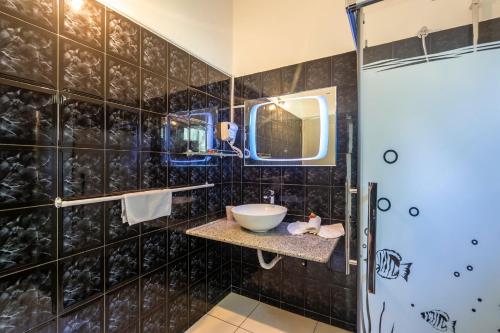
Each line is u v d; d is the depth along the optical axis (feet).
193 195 6.00
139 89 4.63
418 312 3.41
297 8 6.50
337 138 5.93
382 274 3.60
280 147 6.66
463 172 3.13
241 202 7.28
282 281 6.61
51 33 3.40
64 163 3.56
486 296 3.06
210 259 6.63
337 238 5.20
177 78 5.49
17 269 3.11
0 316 2.98
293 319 6.21
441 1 4.31
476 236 3.08
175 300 5.49
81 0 3.74
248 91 7.20
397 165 3.51
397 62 3.52
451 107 3.18
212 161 6.66
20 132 3.12
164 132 5.18
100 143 4.00
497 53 2.98
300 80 6.43
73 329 3.68
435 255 3.30
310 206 6.24
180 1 5.57
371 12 4.33
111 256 4.18
